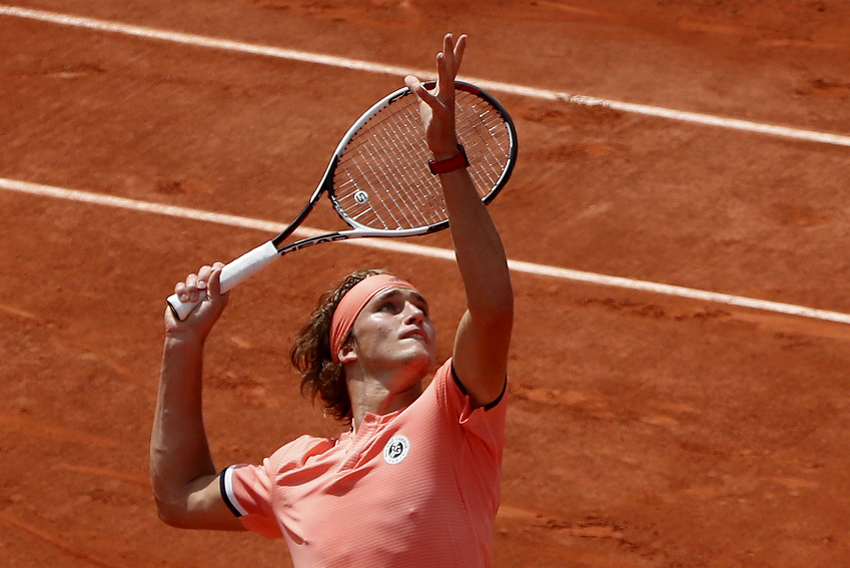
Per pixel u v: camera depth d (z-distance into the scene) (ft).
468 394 42.22
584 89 108.78
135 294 98.12
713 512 85.40
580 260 97.71
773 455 87.71
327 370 49.62
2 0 117.19
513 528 85.40
